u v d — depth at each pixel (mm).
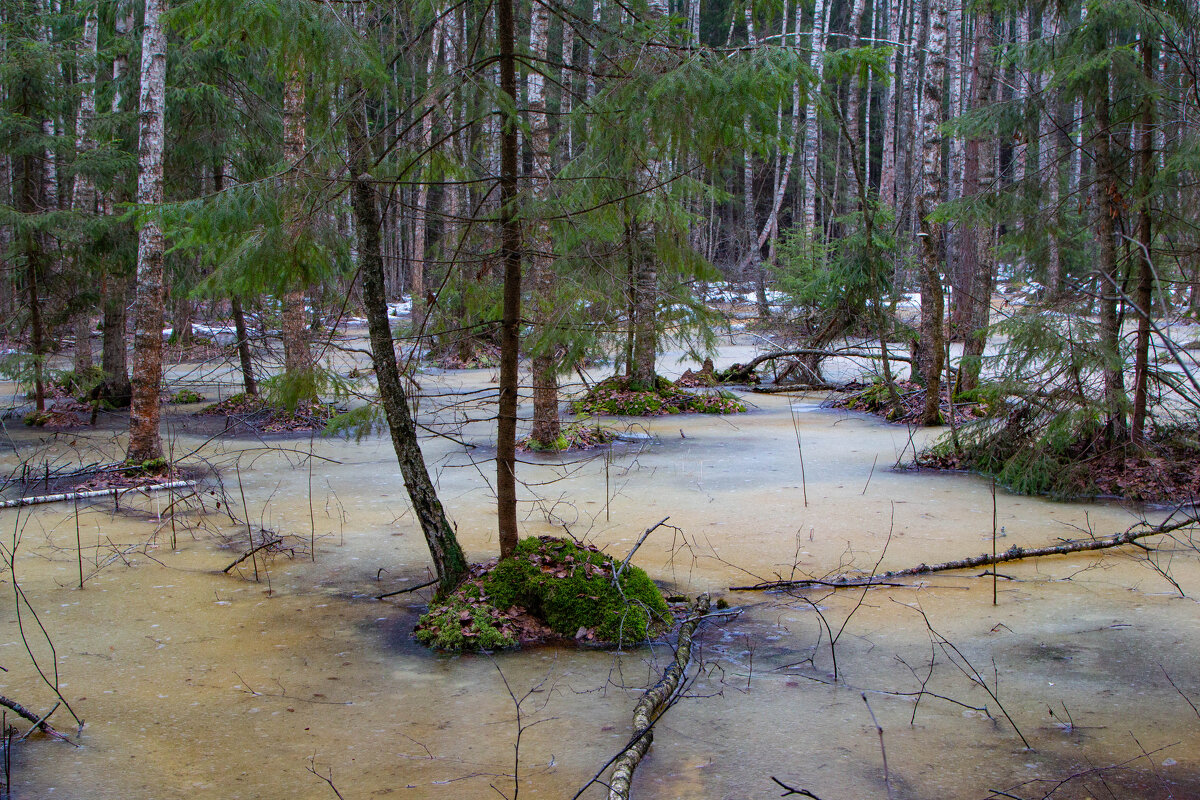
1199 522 7484
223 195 5441
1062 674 4859
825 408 16531
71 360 20812
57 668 5066
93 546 7605
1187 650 5148
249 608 6113
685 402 16031
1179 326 17609
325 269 5723
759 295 28031
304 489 9914
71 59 15594
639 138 5469
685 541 7477
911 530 7895
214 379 18516
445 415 15086
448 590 5883
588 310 5855
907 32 36438
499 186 6086
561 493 9547
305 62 5039
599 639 5430
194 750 4113
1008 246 10547
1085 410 9172
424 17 5641
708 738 4172
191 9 4828
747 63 4891
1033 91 10078
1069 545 7004
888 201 29547
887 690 4688
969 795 3648
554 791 3709
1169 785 3697
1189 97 8766
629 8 5676
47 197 20891
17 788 3764
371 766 3949
